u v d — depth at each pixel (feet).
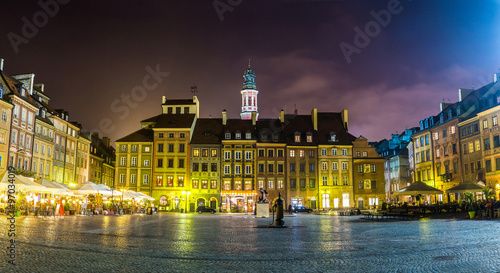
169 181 274.16
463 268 34.12
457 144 212.43
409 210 143.13
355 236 63.46
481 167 191.11
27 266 34.35
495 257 39.78
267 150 278.26
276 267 35.04
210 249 47.06
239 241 56.39
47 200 153.58
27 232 65.16
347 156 279.69
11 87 179.01
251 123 291.79
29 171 180.24
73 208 159.63
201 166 274.77
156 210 252.21
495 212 111.24
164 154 275.80
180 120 284.61
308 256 41.29
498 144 178.50
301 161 278.67
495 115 180.96
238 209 267.59
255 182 273.13
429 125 249.14
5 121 169.99
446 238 57.82
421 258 39.55
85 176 275.80
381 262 37.40
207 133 282.56
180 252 44.24
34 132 197.57
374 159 278.87
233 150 276.21
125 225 92.48
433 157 239.71
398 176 313.53
